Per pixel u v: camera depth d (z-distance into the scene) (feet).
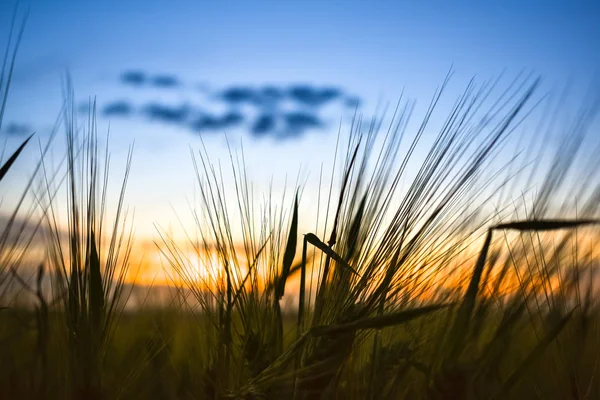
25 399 1.99
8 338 2.20
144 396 2.29
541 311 2.00
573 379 2.00
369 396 1.86
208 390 1.92
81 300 1.92
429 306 1.64
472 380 1.83
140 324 2.54
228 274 1.93
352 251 1.86
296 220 1.92
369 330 1.93
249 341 1.89
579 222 1.90
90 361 1.89
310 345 1.86
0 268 1.93
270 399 1.80
